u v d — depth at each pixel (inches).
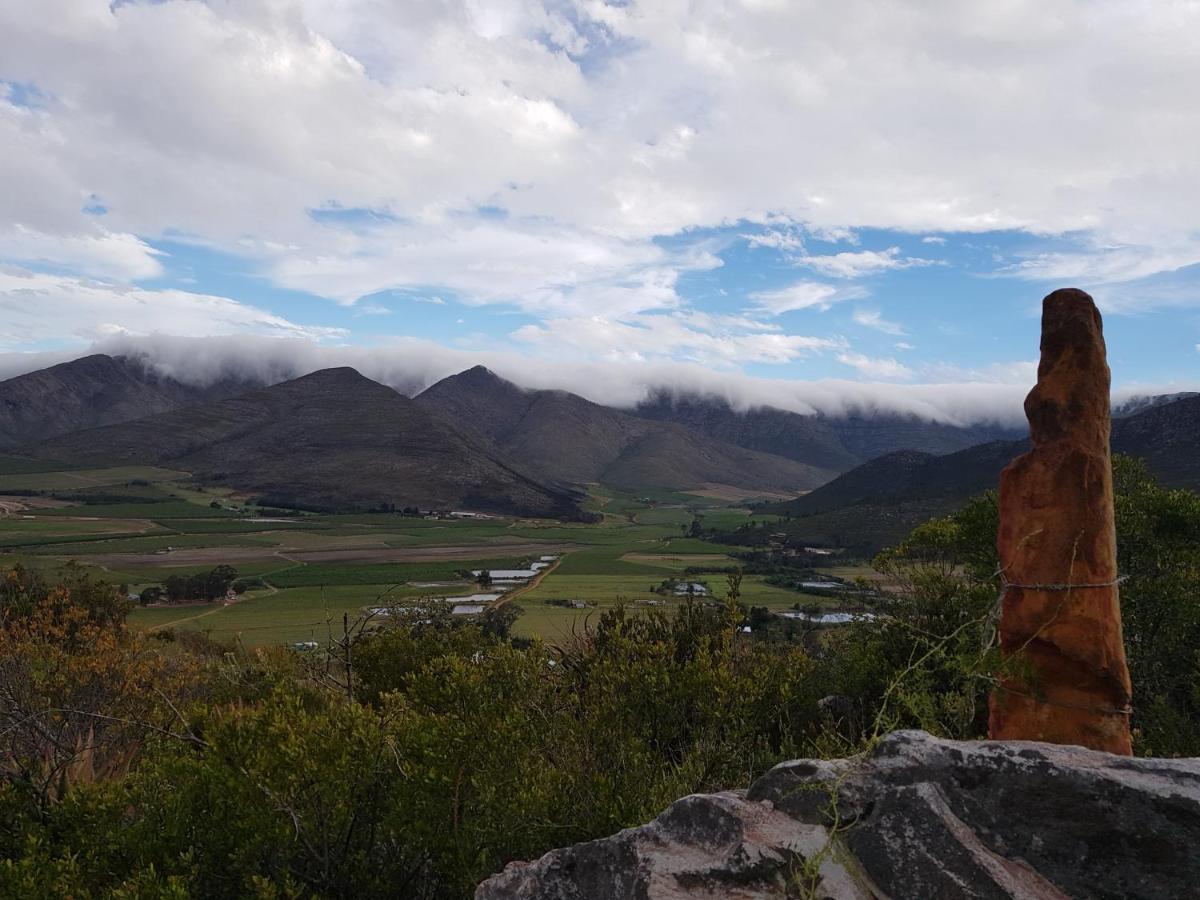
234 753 174.1
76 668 289.6
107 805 178.9
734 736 207.5
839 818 119.5
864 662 348.8
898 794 116.6
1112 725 143.6
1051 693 147.3
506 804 169.5
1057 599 148.0
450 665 213.9
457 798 172.2
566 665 255.6
